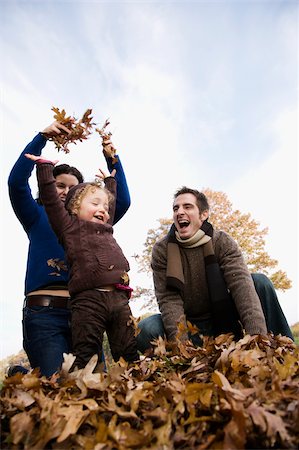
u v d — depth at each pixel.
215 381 1.19
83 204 2.38
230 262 2.62
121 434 1.07
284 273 15.46
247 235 16.44
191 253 2.72
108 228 2.36
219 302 2.58
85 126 2.39
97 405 1.21
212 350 1.72
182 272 2.65
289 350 1.96
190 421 1.09
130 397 1.22
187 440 1.05
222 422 1.09
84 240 2.21
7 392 1.32
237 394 1.10
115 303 2.17
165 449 1.02
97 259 2.16
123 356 2.16
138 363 1.88
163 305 2.61
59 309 2.42
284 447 0.99
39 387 1.33
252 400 1.12
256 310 2.40
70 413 1.16
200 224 2.79
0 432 1.18
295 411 1.05
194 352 1.78
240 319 2.54
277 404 1.14
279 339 2.01
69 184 2.83
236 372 1.42
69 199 2.45
